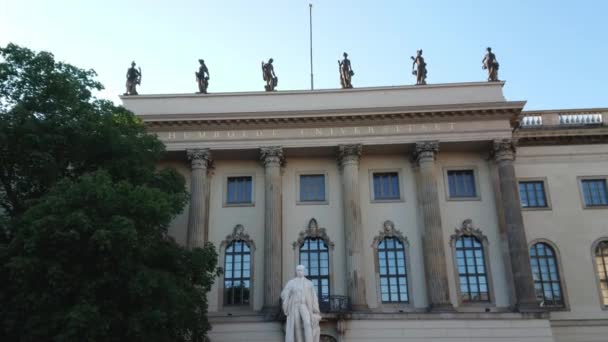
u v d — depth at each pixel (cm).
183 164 5216
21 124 3306
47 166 3347
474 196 5069
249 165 5244
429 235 4725
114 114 3962
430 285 4591
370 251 4903
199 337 3834
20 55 3494
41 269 2905
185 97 5316
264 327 4466
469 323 4369
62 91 3525
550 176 5219
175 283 3434
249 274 4912
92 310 2839
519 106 4909
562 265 4959
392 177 5175
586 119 5397
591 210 5116
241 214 5075
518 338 4312
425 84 5284
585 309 4825
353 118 4991
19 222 3077
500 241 4878
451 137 4953
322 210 5053
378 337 4347
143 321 3086
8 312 3020
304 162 5238
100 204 3053
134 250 3148
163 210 3231
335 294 4769
